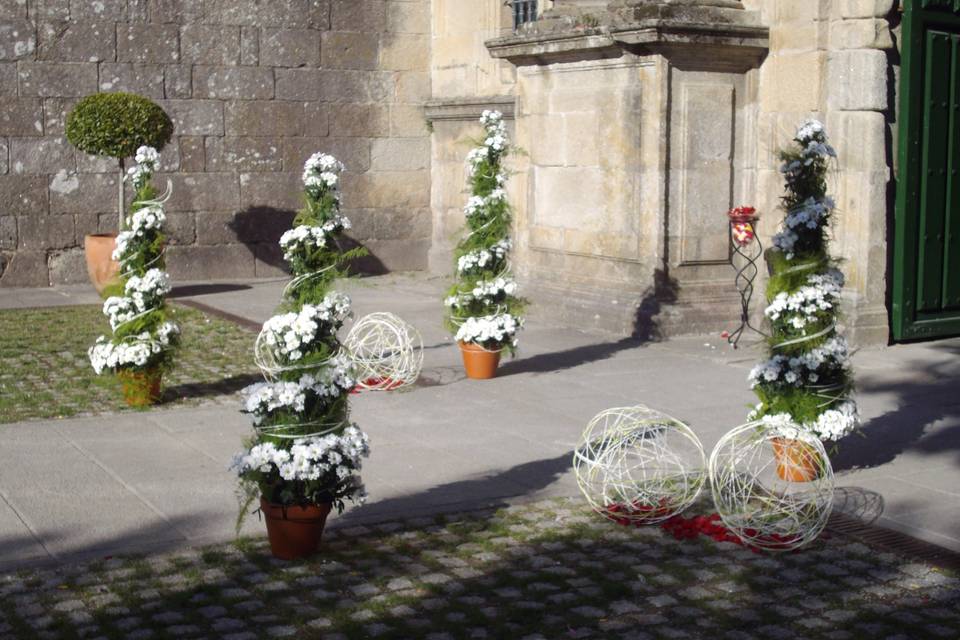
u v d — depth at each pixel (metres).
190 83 15.39
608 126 11.83
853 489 6.71
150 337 8.54
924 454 7.43
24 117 14.55
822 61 10.93
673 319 11.27
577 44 11.78
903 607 5.05
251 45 15.68
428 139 16.91
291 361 5.52
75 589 5.14
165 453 7.33
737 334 10.88
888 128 10.87
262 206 15.94
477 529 5.99
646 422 6.34
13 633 4.66
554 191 12.66
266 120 15.88
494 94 15.47
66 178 14.81
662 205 11.31
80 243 14.97
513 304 9.71
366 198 16.61
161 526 5.96
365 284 15.61
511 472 6.99
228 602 5.02
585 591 5.19
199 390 9.20
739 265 11.70
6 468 6.96
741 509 6.09
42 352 10.64
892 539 5.90
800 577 5.39
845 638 4.73
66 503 6.31
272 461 5.41
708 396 8.93
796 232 6.56
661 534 5.95
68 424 8.06
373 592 5.15
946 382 9.48
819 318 6.56
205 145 15.55
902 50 10.81
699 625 4.85
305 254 5.69
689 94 11.36
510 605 5.02
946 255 11.29
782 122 11.31
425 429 7.98
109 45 14.90
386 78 16.56
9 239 14.62
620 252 11.79
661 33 10.95
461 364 10.16
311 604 5.01
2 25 14.34
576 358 10.37
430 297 14.34
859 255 10.81
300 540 5.52
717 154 11.55
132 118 13.27
